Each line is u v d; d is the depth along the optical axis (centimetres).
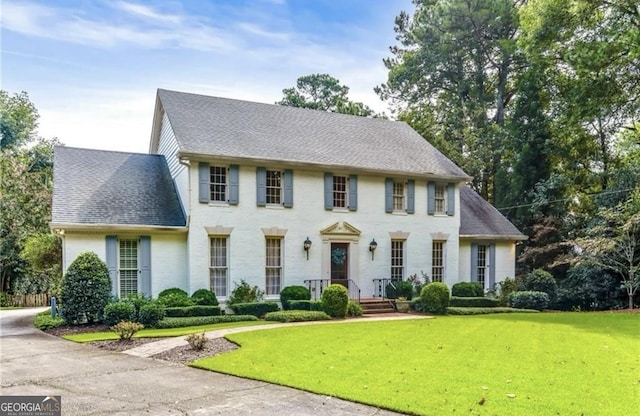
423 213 2181
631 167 2383
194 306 1580
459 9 3198
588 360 877
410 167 2139
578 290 2320
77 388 725
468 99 3488
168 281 1728
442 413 569
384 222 2091
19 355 1002
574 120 2342
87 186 1761
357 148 2145
